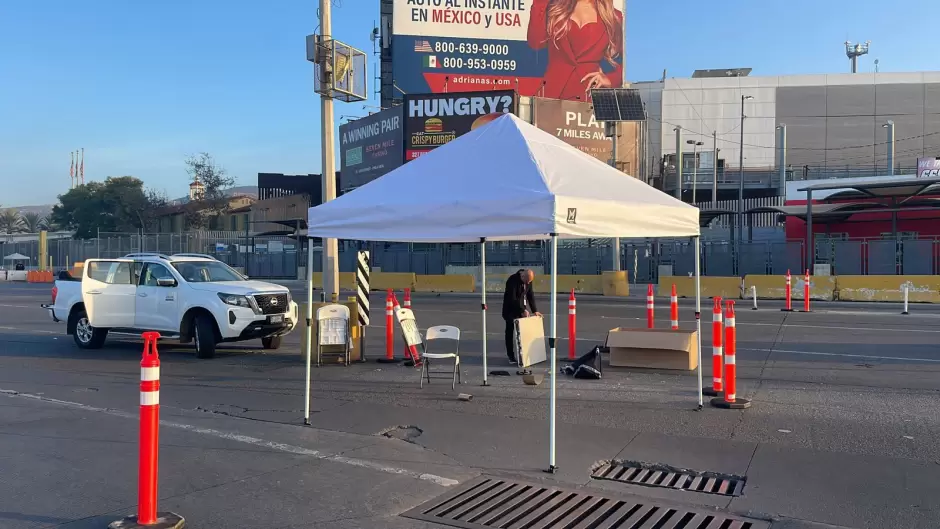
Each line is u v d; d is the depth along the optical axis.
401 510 5.34
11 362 12.53
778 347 13.47
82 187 77.38
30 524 4.97
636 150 43.84
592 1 48.44
